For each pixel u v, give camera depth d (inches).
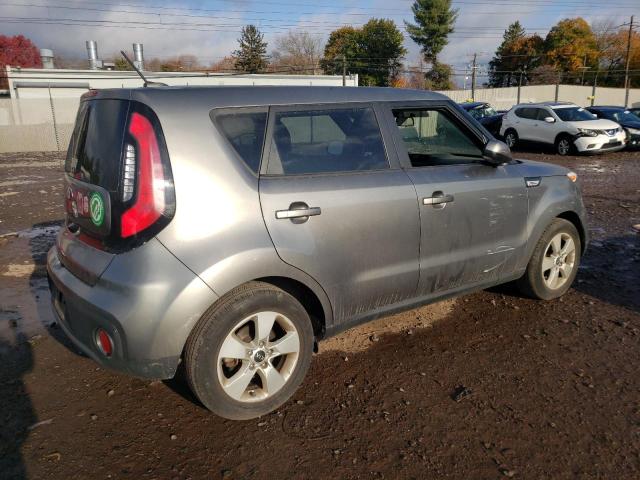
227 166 106.0
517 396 121.5
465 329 156.3
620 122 701.9
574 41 2581.2
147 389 126.4
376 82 2576.3
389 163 130.7
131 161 99.5
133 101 103.9
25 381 130.5
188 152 102.3
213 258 101.1
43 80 1110.4
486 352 142.3
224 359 107.3
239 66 2787.9
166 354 99.7
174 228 99.3
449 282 142.6
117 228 100.3
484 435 108.1
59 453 103.7
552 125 664.4
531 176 158.7
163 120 101.7
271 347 111.9
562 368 133.6
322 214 115.0
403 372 132.4
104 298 99.7
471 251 144.4
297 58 2600.9
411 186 130.4
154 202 98.3
